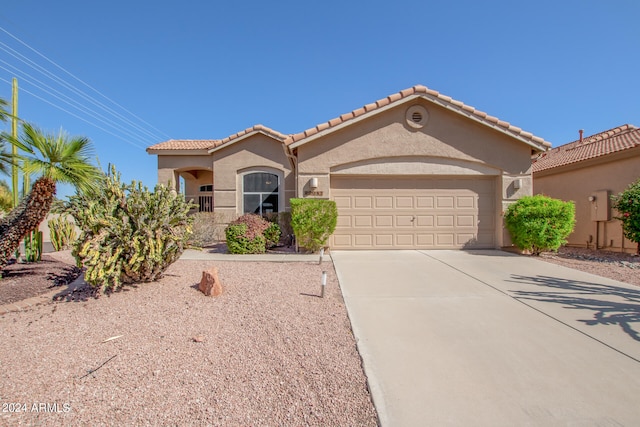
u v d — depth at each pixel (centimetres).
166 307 559
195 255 1067
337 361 399
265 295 632
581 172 1391
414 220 1190
